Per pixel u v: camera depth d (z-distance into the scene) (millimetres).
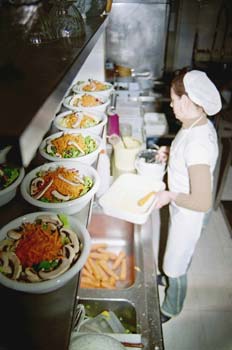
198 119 1471
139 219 1388
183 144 1515
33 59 709
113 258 1853
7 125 400
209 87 1394
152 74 3748
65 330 678
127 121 2703
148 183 1585
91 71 2393
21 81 567
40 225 898
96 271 1738
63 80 585
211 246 2662
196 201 1446
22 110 444
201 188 1422
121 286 1688
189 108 1443
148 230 1705
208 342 1929
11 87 537
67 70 626
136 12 3330
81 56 781
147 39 3508
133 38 3504
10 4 1182
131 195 1513
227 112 2953
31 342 657
